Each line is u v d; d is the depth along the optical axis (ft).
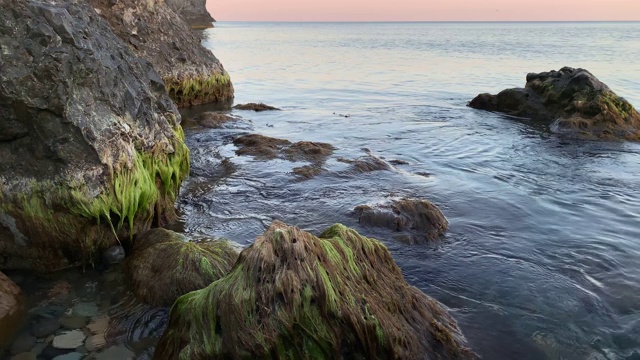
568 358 19.97
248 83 116.06
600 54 190.60
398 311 19.40
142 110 30.09
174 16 85.92
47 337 20.11
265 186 39.42
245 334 16.39
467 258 27.96
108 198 26.25
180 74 80.79
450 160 48.96
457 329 21.17
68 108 24.49
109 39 32.94
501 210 35.35
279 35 480.23
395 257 27.91
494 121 69.46
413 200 33.63
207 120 64.39
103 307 22.45
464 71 137.90
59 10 26.37
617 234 31.65
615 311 23.00
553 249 29.32
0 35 23.34
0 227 24.81
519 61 165.27
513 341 20.86
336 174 42.34
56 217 25.00
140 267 24.31
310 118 71.15
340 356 17.06
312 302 16.83
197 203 35.58
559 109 69.72
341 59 183.42
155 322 21.35
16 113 23.68
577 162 48.65
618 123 61.00
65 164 24.68
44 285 24.09
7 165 24.45
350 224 32.27
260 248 17.44
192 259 23.59
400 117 72.28
